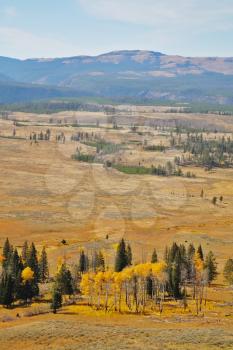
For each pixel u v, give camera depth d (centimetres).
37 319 12838
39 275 17275
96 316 13088
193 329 9675
